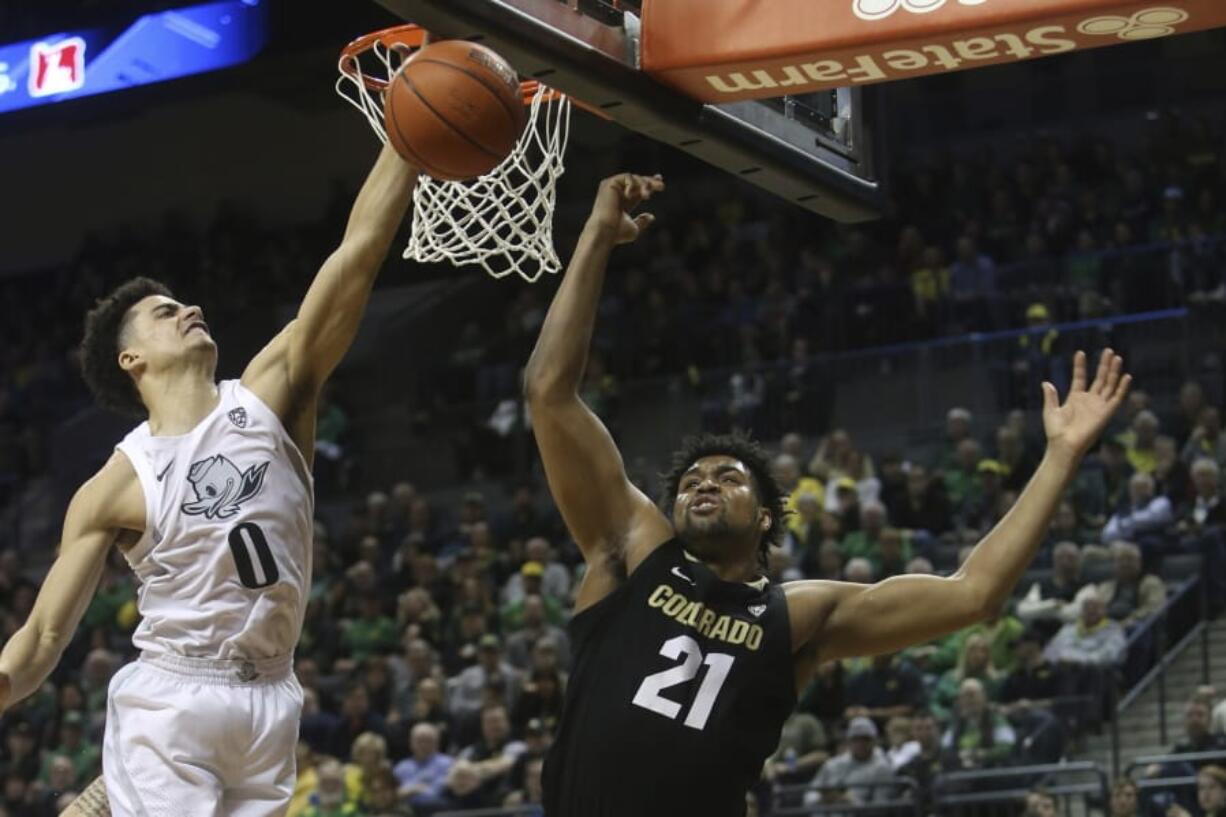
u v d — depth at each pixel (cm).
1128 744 988
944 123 1823
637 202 398
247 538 347
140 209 2020
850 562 1109
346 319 364
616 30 438
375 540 1385
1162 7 395
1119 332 1309
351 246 369
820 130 505
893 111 1841
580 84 428
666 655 365
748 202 1770
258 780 349
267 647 351
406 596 1227
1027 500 381
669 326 1569
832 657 384
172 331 367
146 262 1928
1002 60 427
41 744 1207
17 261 2064
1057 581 1058
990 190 1619
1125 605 1031
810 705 993
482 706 1064
